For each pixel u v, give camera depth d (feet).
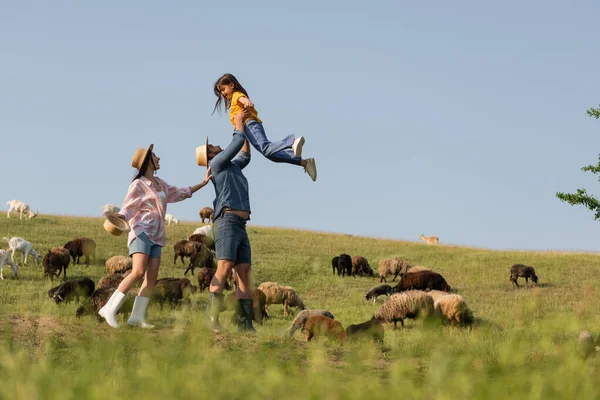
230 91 35.24
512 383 14.03
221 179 34.47
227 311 81.97
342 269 145.69
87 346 19.26
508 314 83.66
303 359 24.61
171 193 34.63
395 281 142.82
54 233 170.50
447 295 76.79
